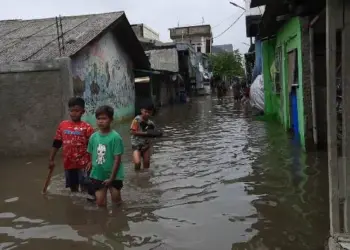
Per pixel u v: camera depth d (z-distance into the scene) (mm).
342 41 3387
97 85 14156
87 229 4664
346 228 3455
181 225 4664
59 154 9305
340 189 3449
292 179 6250
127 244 4199
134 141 7535
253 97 17500
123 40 17047
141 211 5203
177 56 30609
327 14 3377
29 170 7957
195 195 5805
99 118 5285
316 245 3951
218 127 13422
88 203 5598
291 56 9938
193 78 38125
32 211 5387
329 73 3400
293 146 8812
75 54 10859
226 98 33594
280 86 12438
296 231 4312
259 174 6727
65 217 5098
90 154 5621
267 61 15172
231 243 4109
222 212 5027
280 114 12852
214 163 7828
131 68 19094
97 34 12664
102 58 14742
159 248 4062
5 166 8445
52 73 9305
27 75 9352
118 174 5383
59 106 9328
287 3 5969
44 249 4156
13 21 16438
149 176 7035
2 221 5035
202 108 23016
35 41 12641
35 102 9383
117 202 5461
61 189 6402
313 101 7980
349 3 3326
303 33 8109
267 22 10430
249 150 8867
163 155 8914
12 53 11398
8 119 9453
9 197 6094
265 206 5141
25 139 9461
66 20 15414
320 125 8086
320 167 6816
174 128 13844
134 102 19625
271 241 4105
